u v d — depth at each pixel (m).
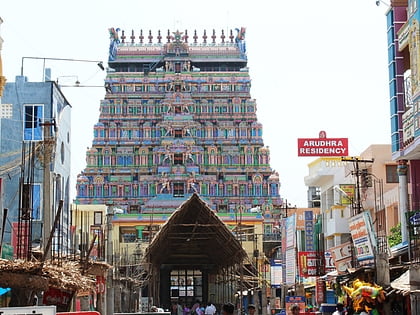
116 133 98.94
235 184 96.50
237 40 105.06
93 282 22.89
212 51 104.06
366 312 20.52
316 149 60.84
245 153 98.38
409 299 24.45
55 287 19.81
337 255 31.00
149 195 95.50
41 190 39.69
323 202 58.44
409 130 33.22
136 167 97.62
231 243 48.75
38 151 29.27
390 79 35.59
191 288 67.44
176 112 99.25
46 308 12.59
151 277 51.06
